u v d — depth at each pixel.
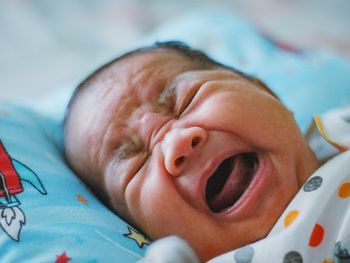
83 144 0.80
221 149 0.70
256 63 1.36
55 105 1.26
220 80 0.78
